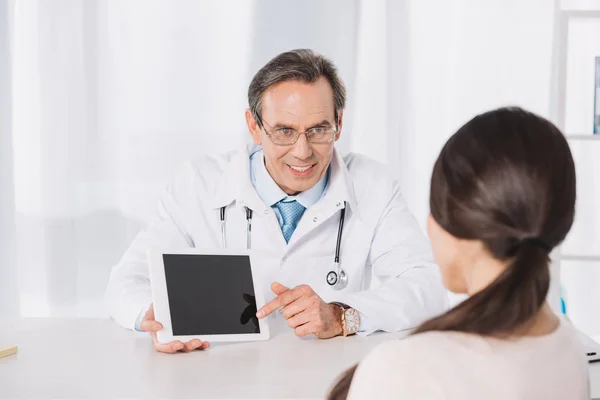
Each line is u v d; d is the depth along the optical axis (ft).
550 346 2.73
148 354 4.97
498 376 2.56
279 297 5.38
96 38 10.37
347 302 5.63
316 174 6.23
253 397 4.07
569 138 9.82
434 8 10.28
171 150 10.44
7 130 10.44
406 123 10.35
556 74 10.30
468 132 2.75
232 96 10.39
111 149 10.43
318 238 6.64
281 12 10.29
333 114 6.08
